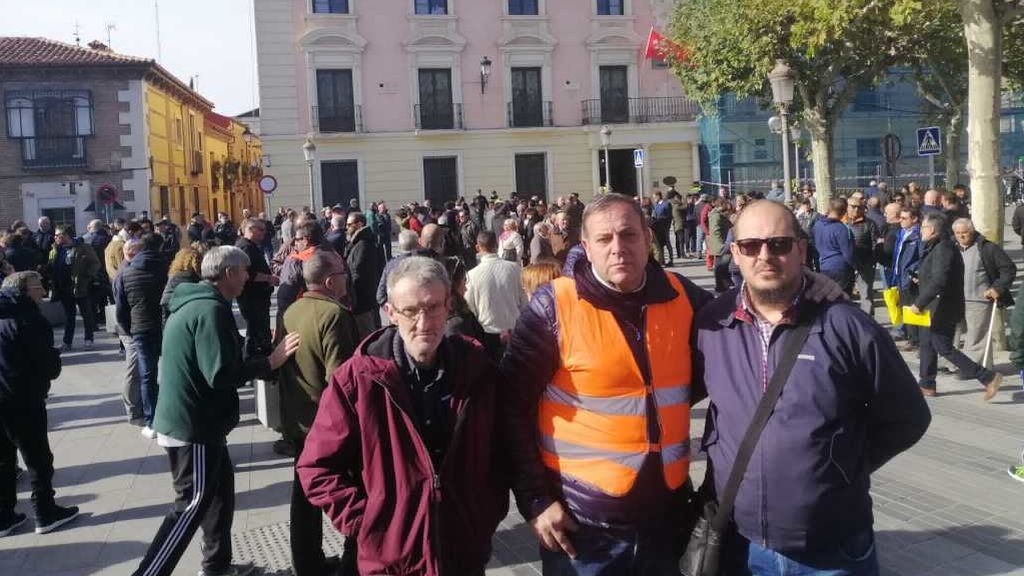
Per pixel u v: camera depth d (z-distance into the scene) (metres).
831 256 10.11
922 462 6.16
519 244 12.09
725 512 2.78
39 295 5.72
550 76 34.19
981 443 6.57
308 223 8.69
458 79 33.50
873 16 12.64
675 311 2.95
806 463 2.64
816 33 12.33
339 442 2.87
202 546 4.82
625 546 2.90
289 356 4.62
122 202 29.72
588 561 2.92
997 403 7.72
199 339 4.32
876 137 36.28
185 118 37.34
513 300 6.94
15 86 28.52
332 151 32.50
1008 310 11.42
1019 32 15.29
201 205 40.56
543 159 34.47
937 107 23.36
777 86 13.69
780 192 20.44
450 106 33.56
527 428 2.99
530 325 2.97
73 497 6.41
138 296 7.97
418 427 2.86
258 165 49.50
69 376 11.42
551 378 2.96
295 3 31.97
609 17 34.31
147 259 8.06
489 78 33.78
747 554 2.81
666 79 35.00
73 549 5.39
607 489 2.85
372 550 2.84
